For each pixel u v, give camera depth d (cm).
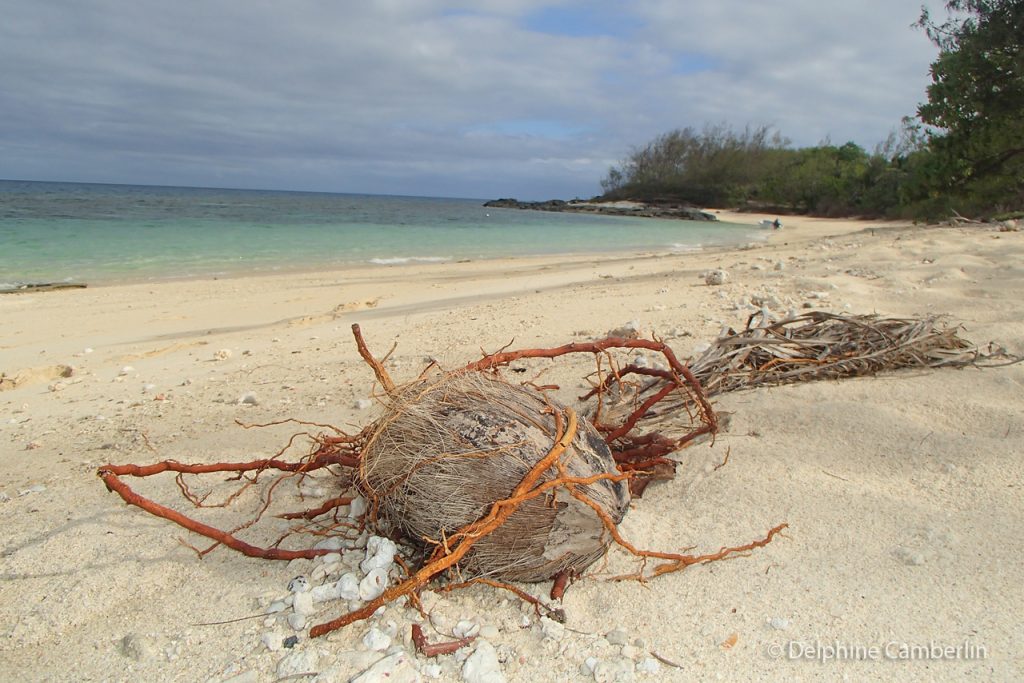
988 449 413
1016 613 287
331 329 955
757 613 293
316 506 389
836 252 1426
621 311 851
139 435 543
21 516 389
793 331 594
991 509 355
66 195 6244
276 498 398
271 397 636
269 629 290
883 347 563
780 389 525
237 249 2164
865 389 514
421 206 7681
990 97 2298
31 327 1036
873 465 409
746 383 536
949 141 2428
